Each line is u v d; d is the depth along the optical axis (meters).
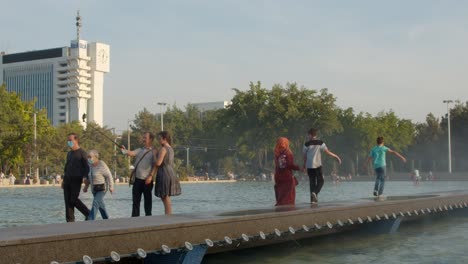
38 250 5.96
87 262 6.30
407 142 93.69
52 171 67.62
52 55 160.75
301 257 9.10
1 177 61.91
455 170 89.81
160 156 10.31
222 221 8.14
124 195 31.44
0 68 169.62
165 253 7.43
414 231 12.93
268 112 81.12
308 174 12.80
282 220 9.26
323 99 80.75
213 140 106.00
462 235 12.16
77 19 161.50
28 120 71.25
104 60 161.62
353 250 9.88
